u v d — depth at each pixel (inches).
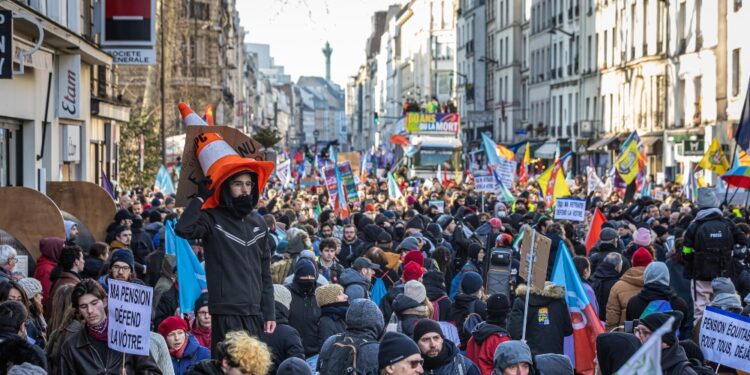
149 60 1214.3
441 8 5290.4
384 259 597.3
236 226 355.3
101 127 1491.1
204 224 350.6
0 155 944.3
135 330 331.9
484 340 422.9
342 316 457.7
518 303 476.7
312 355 465.1
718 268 642.8
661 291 491.2
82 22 1286.9
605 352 354.3
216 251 353.7
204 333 438.9
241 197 353.1
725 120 2010.3
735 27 1973.4
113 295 333.7
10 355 327.3
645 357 191.5
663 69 2375.7
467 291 504.1
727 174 926.4
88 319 343.3
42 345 408.5
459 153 2573.8
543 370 371.2
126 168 1774.1
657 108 2388.0
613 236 658.2
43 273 514.3
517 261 631.8
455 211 1143.0
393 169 2608.3
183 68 3356.3
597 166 2773.1
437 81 5275.6
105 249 541.0
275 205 1139.3
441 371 358.3
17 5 833.5
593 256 660.7
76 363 343.9
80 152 1277.1
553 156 3107.8
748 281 640.4
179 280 450.9
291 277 530.6
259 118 7308.1
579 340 480.7
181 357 389.1
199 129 358.0
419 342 357.4
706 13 2124.8
